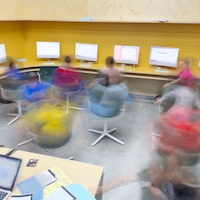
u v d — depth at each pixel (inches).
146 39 160.9
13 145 102.3
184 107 96.7
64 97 161.2
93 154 98.3
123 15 165.8
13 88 122.3
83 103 156.0
